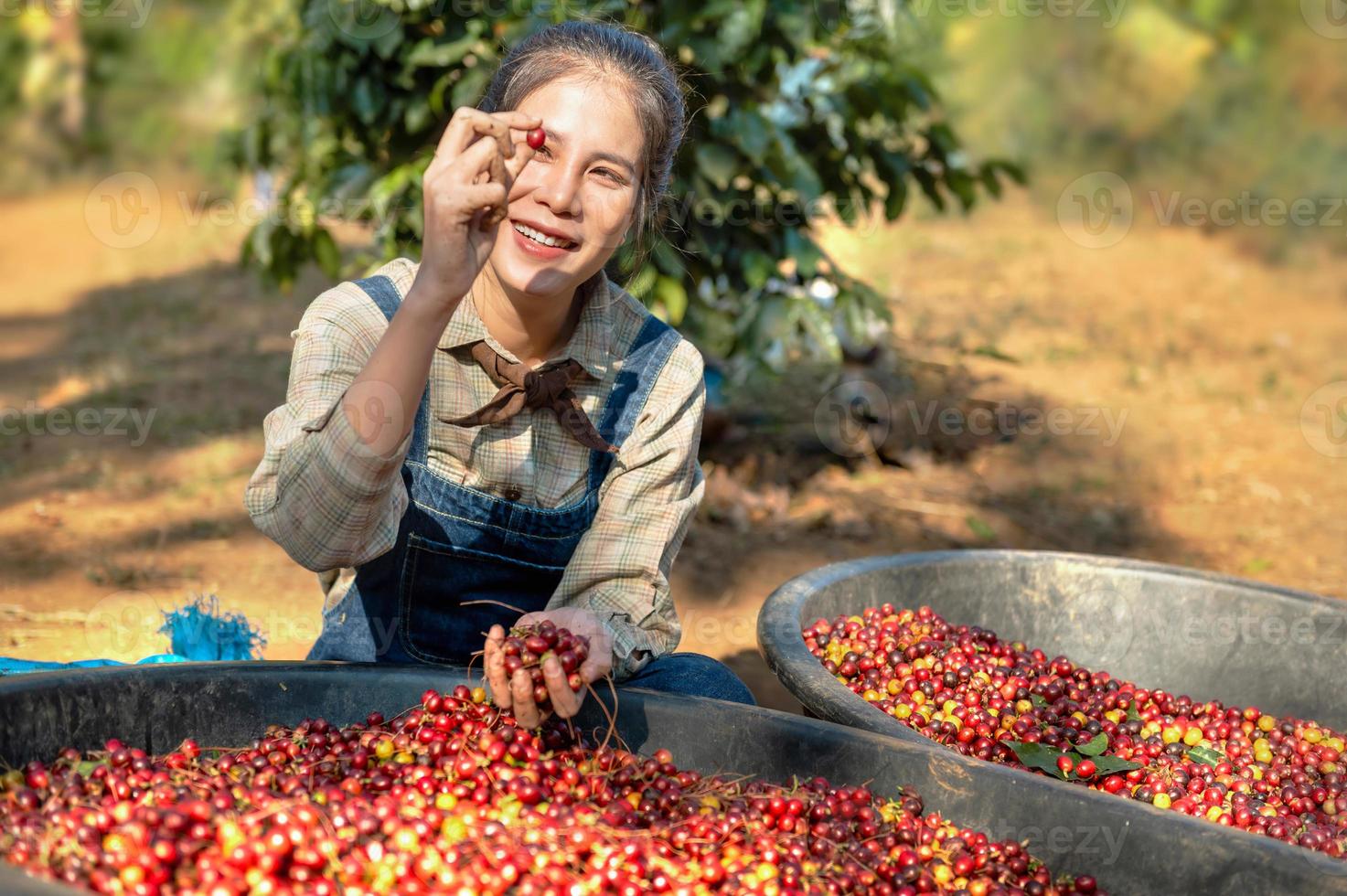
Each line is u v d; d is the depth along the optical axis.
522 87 1.87
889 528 5.25
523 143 1.64
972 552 2.88
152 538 4.92
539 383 2.00
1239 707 2.70
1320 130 8.27
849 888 1.50
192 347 8.05
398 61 4.63
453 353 2.02
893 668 2.43
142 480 5.62
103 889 1.27
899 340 8.16
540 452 2.07
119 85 9.02
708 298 5.14
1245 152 8.39
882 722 1.86
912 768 1.68
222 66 8.45
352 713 1.84
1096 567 2.83
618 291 2.15
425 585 2.05
